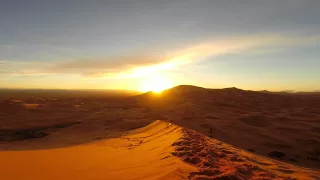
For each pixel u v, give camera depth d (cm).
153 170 1003
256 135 4278
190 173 879
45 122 5981
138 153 1583
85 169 1195
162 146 1650
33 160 1502
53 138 4103
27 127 5353
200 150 1327
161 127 3031
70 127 5325
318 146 3594
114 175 1018
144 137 2625
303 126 5078
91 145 2503
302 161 2883
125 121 5812
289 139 4006
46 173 1155
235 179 801
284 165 1167
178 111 8119
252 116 6269
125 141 2498
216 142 1795
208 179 811
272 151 3344
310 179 863
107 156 1608
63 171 1183
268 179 826
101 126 5300
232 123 5375
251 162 1091
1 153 1853
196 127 4866
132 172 1027
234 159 1129
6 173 1166
